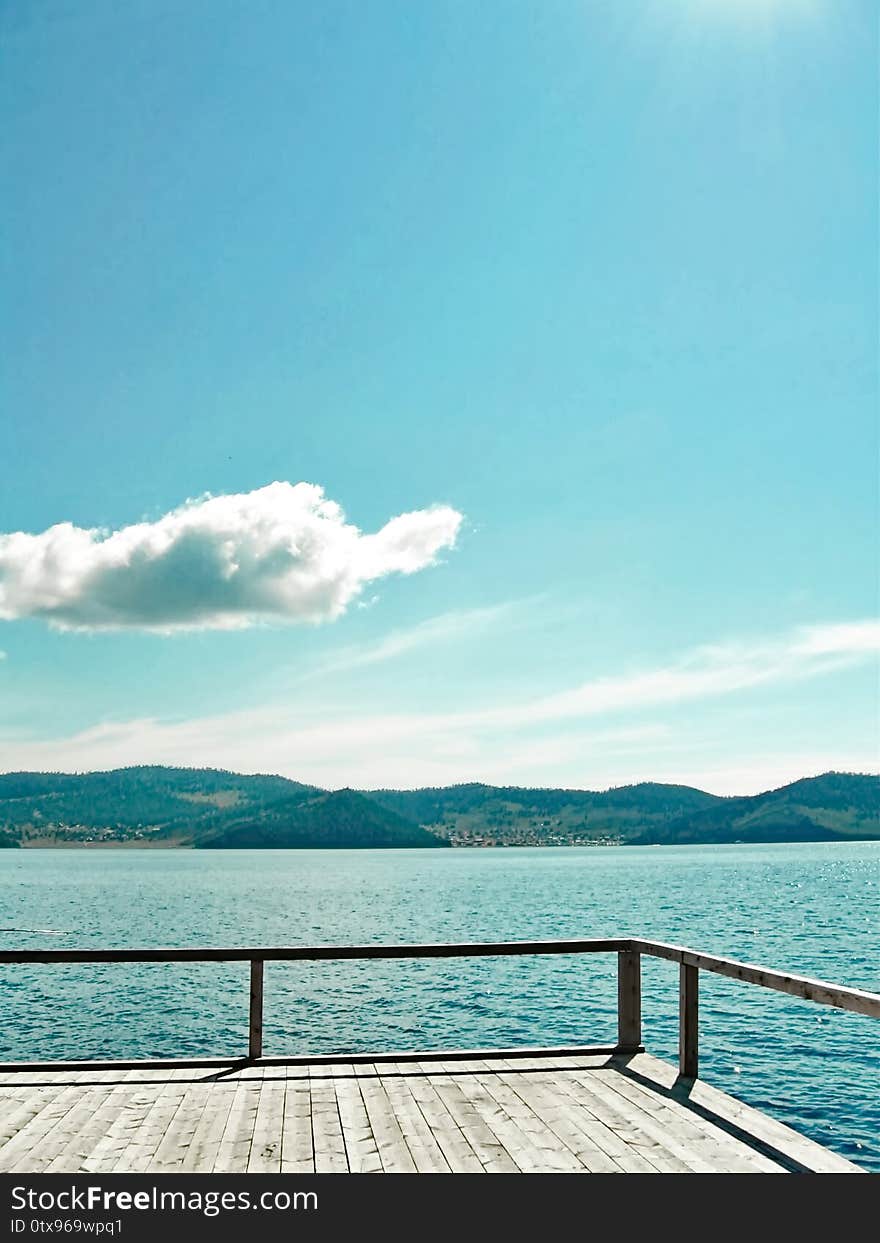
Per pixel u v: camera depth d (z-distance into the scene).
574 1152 4.85
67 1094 5.93
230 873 136.38
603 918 51.56
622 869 146.62
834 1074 14.96
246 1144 4.98
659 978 25.78
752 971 5.31
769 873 125.81
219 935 42.09
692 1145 4.95
